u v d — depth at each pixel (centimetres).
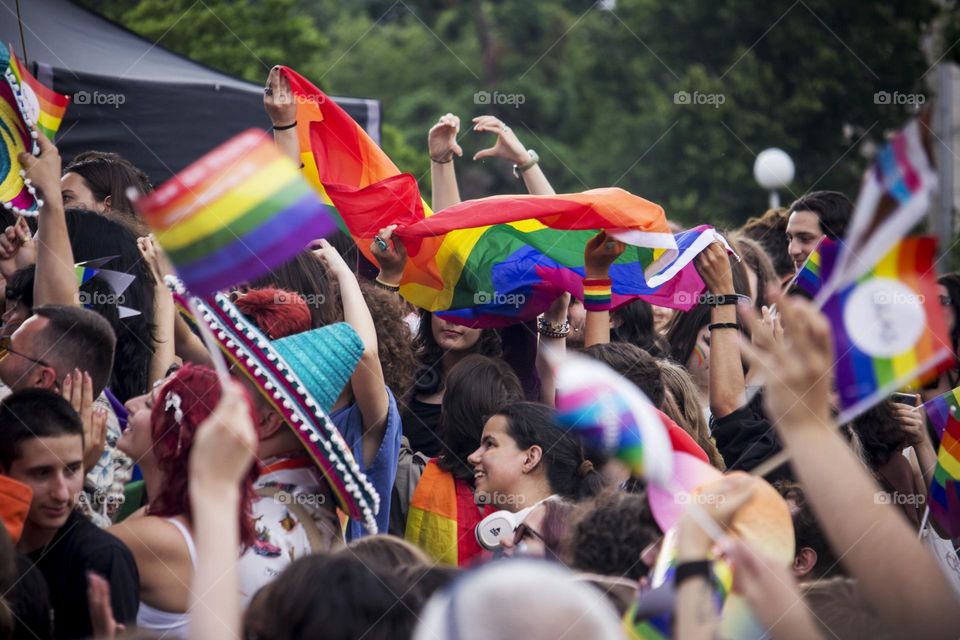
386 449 546
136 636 373
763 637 352
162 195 346
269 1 2236
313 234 354
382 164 659
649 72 3269
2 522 400
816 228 752
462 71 3941
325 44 2300
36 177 574
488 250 652
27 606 398
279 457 479
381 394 547
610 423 324
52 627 414
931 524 578
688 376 607
